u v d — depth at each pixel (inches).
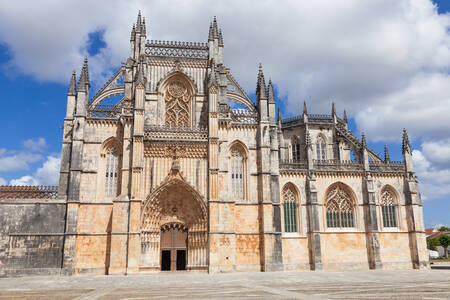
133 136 2329.0
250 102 2844.5
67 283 1622.8
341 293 1100.5
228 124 2522.1
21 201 2223.2
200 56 2765.7
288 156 3550.7
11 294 1198.3
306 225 2679.6
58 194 2313.0
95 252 2250.2
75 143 2340.1
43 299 1054.4
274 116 2689.5
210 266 2234.3
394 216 2822.3
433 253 5054.1
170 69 2687.0
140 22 2711.6
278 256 2423.7
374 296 1013.2
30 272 2142.0
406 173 2864.2
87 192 2324.1
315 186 2723.9
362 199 2790.4
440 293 1085.8
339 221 2765.7
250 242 2436.0
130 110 2428.6
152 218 2324.1
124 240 2206.0
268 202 2472.9
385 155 2957.7
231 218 2365.9
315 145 3508.9
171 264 2400.3
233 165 2581.2
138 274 2155.5
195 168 2412.6
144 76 2546.8
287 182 2728.8
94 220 2290.8
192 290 1251.2
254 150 2591.0
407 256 2733.8
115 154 2431.1
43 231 2210.9
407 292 1117.1
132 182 2261.3
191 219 2389.3
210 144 2413.9
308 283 1487.5
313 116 3599.9
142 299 1018.1
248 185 2527.1
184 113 2640.3
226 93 2723.9
